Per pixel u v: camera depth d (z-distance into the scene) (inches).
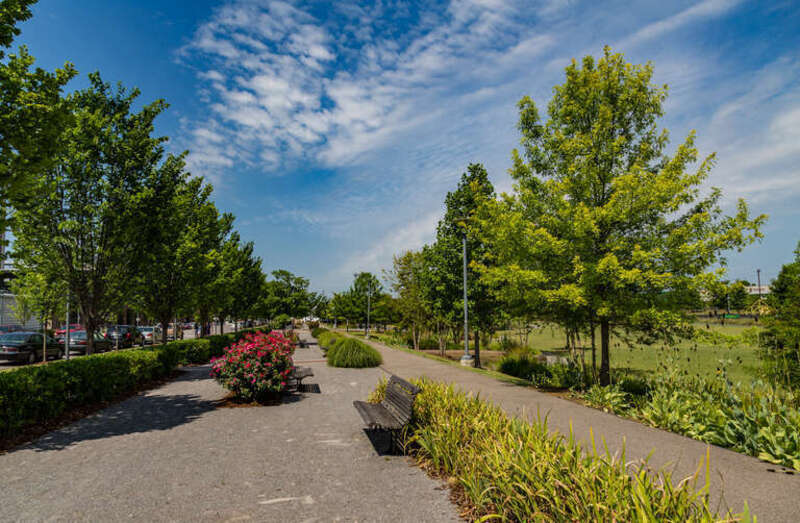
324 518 149.7
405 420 228.8
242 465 208.8
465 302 677.9
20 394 267.6
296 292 2613.2
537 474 136.3
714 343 344.5
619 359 674.2
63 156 401.7
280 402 375.6
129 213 429.7
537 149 449.1
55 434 269.0
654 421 273.6
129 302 576.1
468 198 747.4
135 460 216.2
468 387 422.3
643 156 404.2
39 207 394.3
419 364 661.9
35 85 282.5
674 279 337.4
